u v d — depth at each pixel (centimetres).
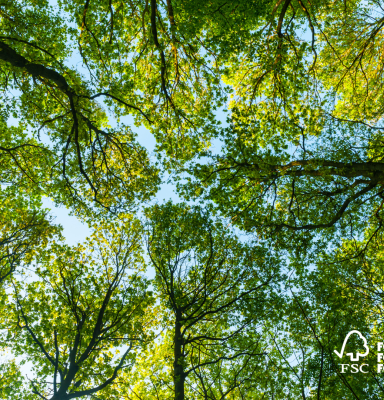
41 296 1462
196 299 1337
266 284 1304
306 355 1152
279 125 1360
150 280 1444
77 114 1345
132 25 1472
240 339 1268
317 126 1285
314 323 1139
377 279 1343
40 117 1518
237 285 1398
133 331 1336
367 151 1334
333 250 1440
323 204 1446
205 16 1281
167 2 1210
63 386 1134
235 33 1247
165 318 1323
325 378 1063
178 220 1488
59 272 1492
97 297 1484
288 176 1462
